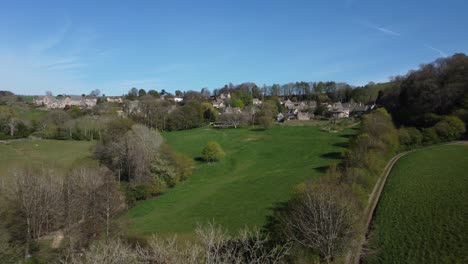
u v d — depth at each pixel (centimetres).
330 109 15475
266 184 5506
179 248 1477
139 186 5275
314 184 2839
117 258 1296
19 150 7675
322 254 2250
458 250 2427
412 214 3191
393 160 5978
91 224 3272
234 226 3700
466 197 3484
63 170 5372
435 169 4881
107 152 6322
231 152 8406
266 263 1761
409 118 9406
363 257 2498
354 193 3084
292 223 2400
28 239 3116
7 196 3434
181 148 8994
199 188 5750
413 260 2398
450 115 8031
